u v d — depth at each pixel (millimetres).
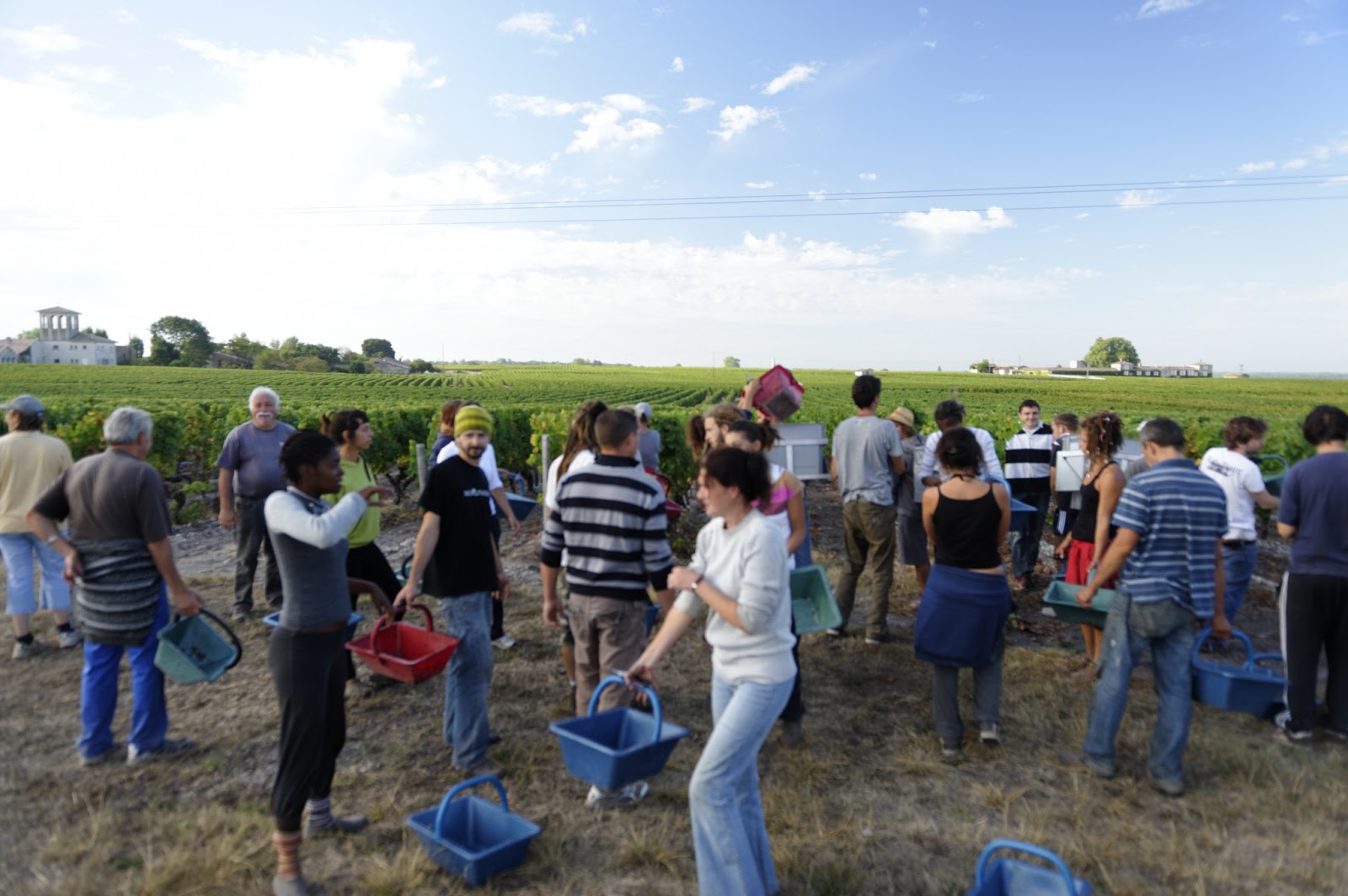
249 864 3229
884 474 5879
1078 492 6977
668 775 4078
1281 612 4504
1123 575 4020
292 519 2979
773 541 2775
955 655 4125
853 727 4652
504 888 3111
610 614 3646
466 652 3986
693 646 5969
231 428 14820
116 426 3990
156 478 4023
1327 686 4520
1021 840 3467
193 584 7668
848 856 3357
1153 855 3391
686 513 11203
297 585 3064
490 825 3369
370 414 13320
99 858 3289
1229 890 3164
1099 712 4047
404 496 13797
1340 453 4297
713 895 2740
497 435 14484
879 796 3879
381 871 3172
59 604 5809
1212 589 3824
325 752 3424
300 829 3061
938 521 4195
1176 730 3863
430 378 74688
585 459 4445
